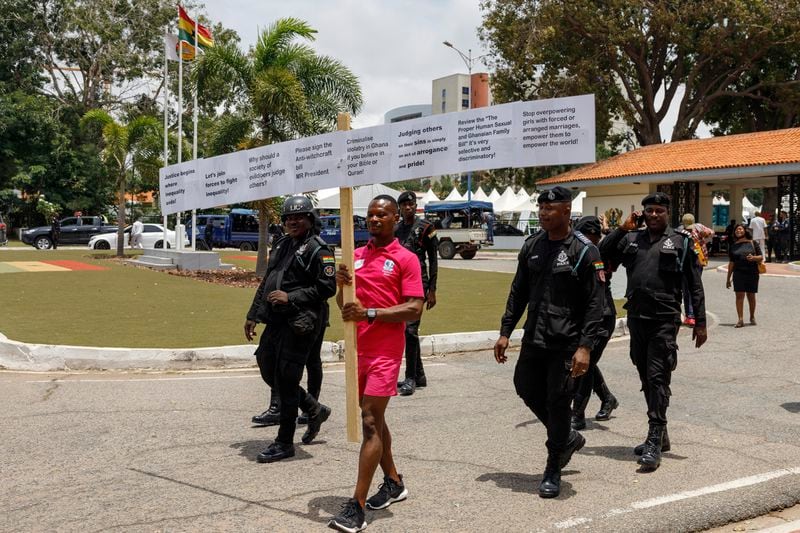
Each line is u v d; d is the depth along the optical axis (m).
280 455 5.30
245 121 19.42
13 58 47.78
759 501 4.43
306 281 5.32
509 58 37.19
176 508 4.34
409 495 4.59
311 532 3.97
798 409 6.86
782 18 33.91
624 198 32.84
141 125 26.14
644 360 5.48
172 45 24.22
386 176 4.69
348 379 4.20
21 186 45.94
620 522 4.09
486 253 38.44
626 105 37.34
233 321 11.86
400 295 4.27
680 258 5.34
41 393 7.43
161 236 36.72
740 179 32.31
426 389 7.76
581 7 34.34
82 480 4.85
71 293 15.60
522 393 4.70
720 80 41.59
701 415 6.64
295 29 19.75
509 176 49.88
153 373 8.56
